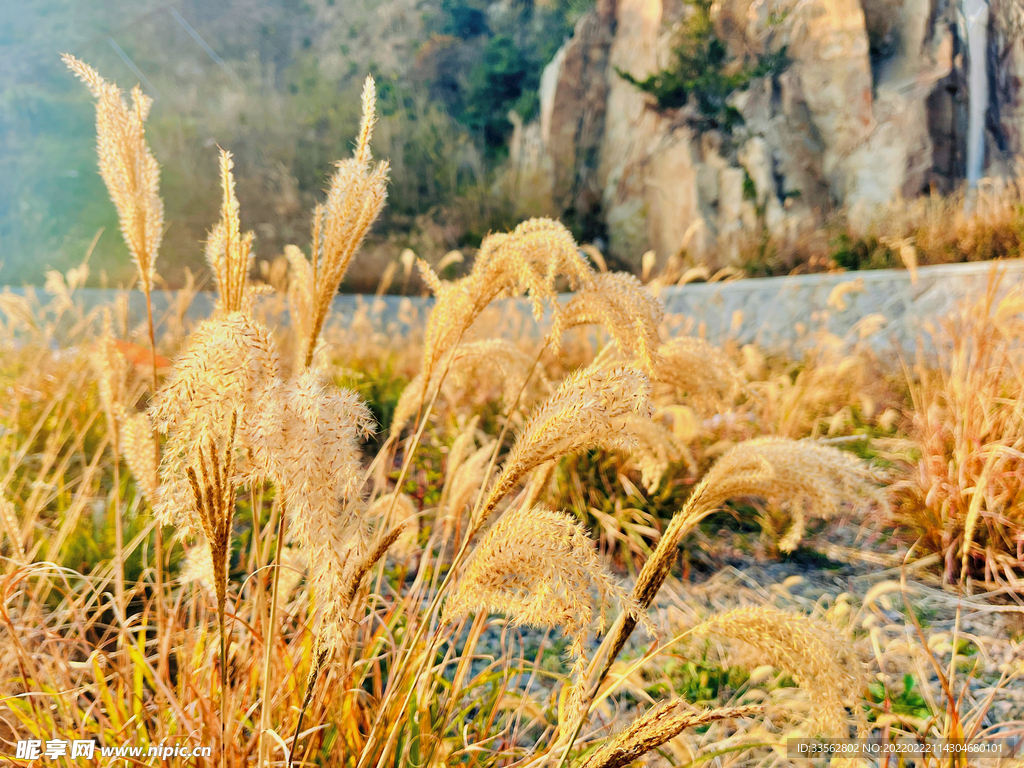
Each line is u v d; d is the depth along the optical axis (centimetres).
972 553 312
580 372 122
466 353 214
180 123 1417
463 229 1430
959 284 683
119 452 217
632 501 373
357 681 187
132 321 473
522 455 126
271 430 95
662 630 282
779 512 376
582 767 126
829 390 492
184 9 1659
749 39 1394
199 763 151
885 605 286
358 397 104
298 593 217
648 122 1455
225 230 144
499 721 227
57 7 1622
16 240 1257
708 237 1331
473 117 1673
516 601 117
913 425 436
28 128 1384
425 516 369
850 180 1306
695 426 284
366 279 1266
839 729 121
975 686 240
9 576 177
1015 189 1011
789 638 118
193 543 209
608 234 1528
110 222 1285
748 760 208
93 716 192
